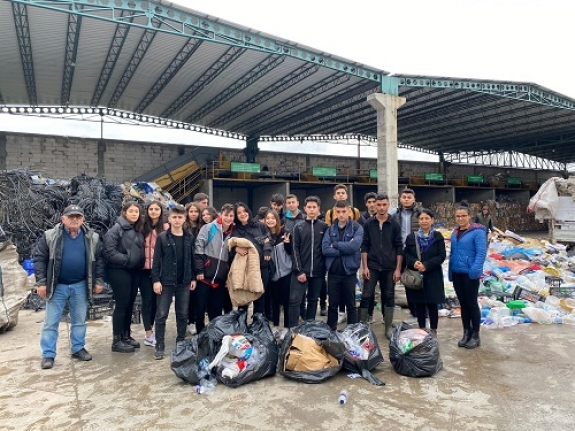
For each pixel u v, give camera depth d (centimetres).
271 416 320
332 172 2700
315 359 390
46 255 447
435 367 393
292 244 493
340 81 1769
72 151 2319
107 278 479
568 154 3844
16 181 920
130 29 1309
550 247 1117
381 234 517
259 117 2345
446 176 3238
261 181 2512
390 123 1650
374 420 311
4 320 565
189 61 1573
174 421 316
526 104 2123
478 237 473
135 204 485
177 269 468
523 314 600
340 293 496
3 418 325
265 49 1323
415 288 489
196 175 2467
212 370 390
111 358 463
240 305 472
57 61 1550
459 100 2052
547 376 389
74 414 330
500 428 296
